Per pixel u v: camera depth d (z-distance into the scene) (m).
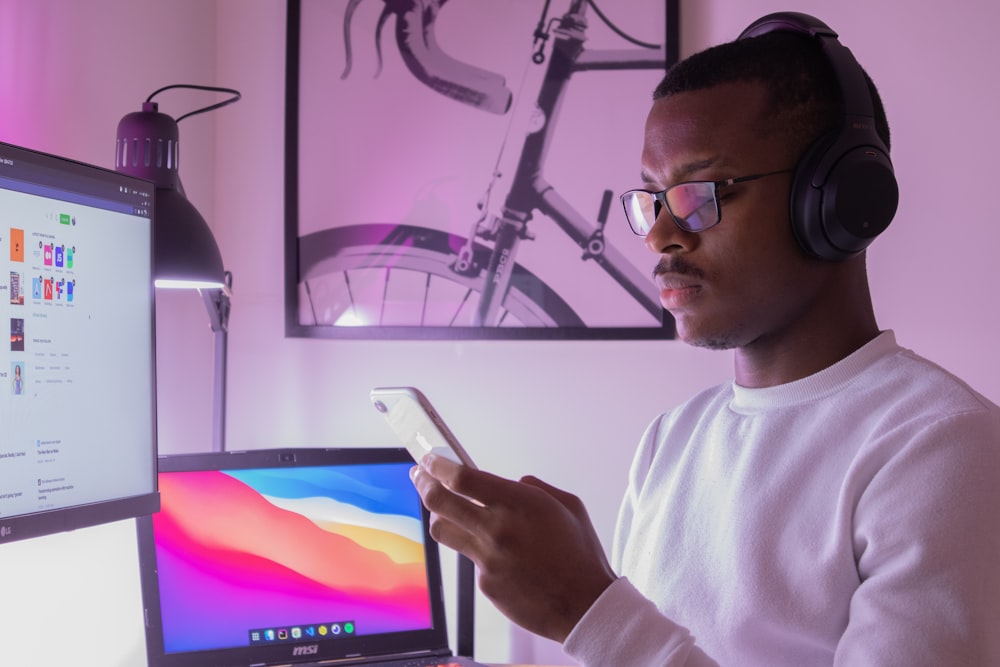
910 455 0.67
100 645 1.33
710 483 0.84
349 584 1.29
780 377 0.81
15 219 0.95
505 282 1.75
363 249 1.78
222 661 1.21
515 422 1.76
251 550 1.26
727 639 0.76
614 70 1.73
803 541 0.73
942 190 1.67
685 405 0.97
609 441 1.74
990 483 0.64
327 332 1.78
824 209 0.74
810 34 0.79
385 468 1.34
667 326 1.72
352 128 1.79
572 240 1.74
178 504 1.25
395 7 1.78
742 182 0.75
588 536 0.67
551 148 1.75
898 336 1.68
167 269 1.21
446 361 1.78
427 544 1.33
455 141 1.77
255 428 1.81
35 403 0.97
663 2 1.72
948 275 1.67
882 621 0.63
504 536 0.65
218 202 1.83
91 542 1.32
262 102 1.82
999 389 1.65
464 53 1.76
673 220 0.78
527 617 0.66
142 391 1.12
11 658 1.16
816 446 0.76
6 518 0.92
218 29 1.83
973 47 1.66
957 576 0.62
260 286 1.82
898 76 1.68
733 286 0.77
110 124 1.49
